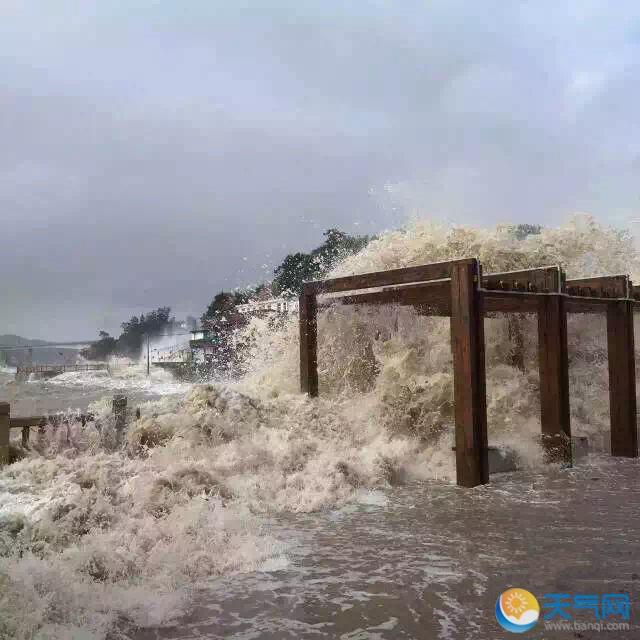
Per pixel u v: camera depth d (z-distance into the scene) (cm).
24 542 459
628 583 429
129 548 475
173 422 803
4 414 696
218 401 846
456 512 620
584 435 978
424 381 993
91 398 2748
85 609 388
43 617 370
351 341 1133
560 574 447
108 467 656
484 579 439
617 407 917
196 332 5172
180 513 556
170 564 455
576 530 553
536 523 577
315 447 809
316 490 682
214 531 531
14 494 568
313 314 1014
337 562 479
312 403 947
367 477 741
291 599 411
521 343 1119
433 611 390
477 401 734
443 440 919
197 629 371
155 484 607
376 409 998
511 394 1018
